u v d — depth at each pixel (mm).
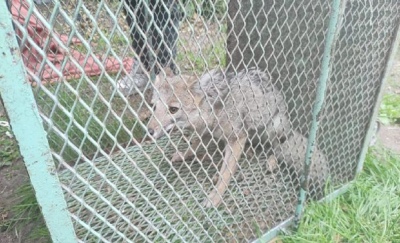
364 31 1988
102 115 2102
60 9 871
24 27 826
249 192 2129
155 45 1331
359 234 2119
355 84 2160
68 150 2016
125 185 1984
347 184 2471
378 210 2273
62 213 1095
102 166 2131
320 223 2156
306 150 1941
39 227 2223
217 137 2023
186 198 1985
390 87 3750
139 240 1648
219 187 2006
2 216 2344
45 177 1001
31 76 893
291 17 1870
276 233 2105
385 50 2178
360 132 2406
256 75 1971
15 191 2525
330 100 2049
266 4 1872
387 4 1994
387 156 2719
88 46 976
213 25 1286
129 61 1786
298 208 2084
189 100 1722
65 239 1150
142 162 2230
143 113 1715
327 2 1771
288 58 1994
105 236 1613
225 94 1815
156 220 1730
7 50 798
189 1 1174
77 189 1818
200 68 1567
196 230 1841
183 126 1770
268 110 1940
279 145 2098
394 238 2088
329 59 1676
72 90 979
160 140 2398
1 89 830
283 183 2131
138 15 1359
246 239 1920
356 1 1833
